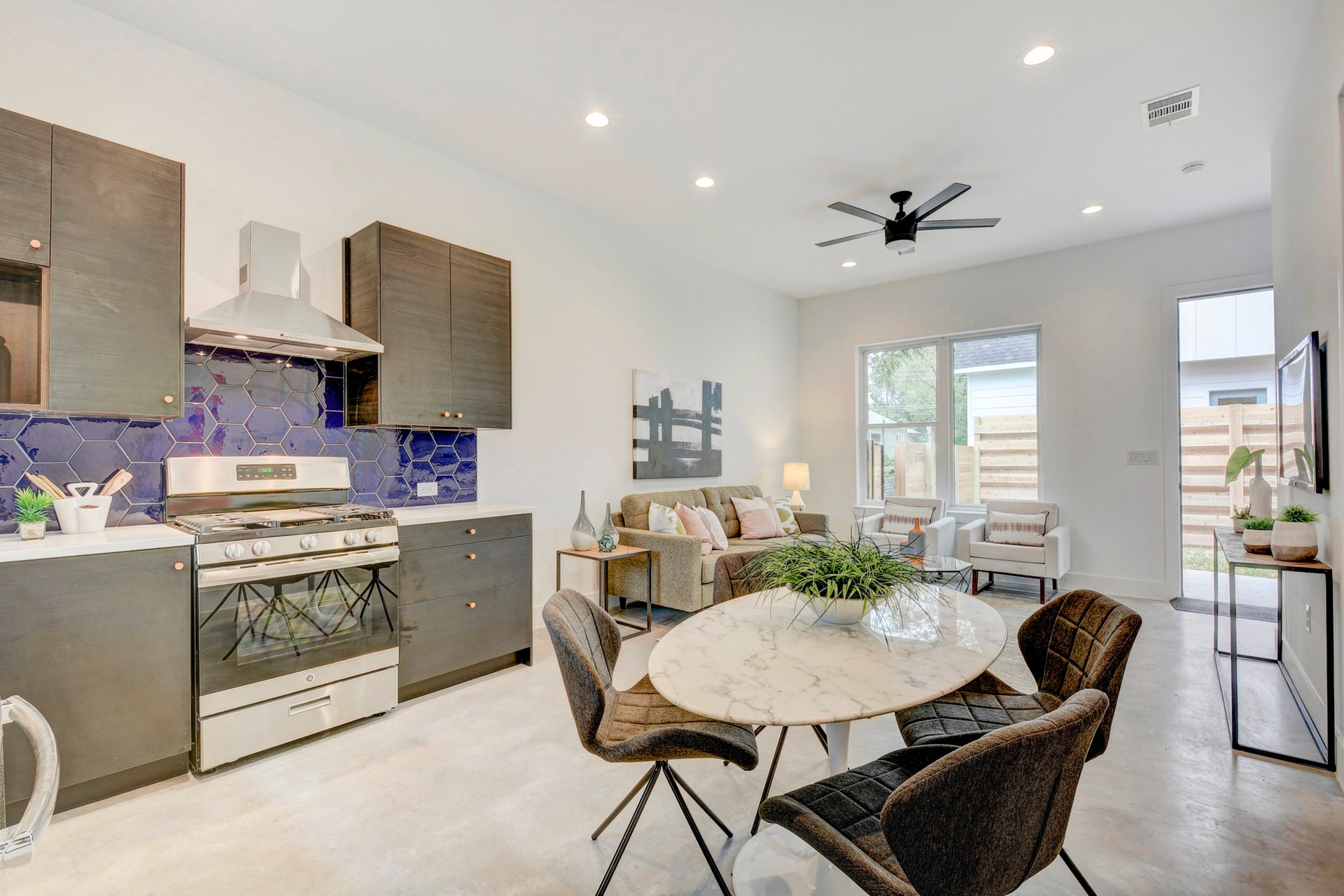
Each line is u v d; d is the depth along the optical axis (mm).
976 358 5625
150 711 2049
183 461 2502
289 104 2855
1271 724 2535
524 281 3881
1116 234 4742
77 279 2059
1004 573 4727
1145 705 2734
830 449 6426
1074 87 2824
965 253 5176
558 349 4098
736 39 2494
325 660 2434
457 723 2568
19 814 1813
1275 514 3246
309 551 2387
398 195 3248
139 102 2432
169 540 2084
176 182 2283
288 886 1602
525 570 3262
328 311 2969
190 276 2559
